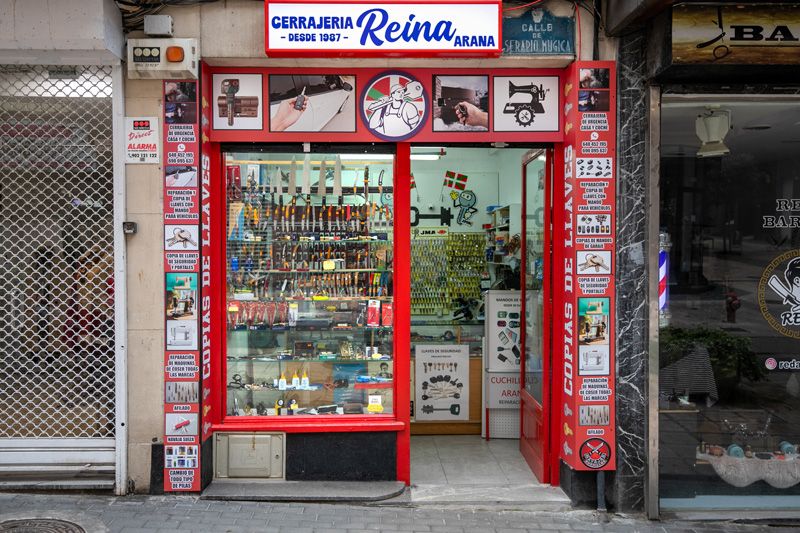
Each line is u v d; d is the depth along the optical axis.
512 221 5.95
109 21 3.63
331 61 3.90
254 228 4.34
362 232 4.36
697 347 3.97
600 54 3.86
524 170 5.02
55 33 3.55
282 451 4.16
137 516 3.68
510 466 4.70
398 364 4.24
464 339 5.57
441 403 5.50
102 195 4.12
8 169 4.21
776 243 3.97
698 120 3.91
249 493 3.98
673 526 3.81
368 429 4.17
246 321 4.36
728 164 3.93
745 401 4.00
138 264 3.96
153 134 3.92
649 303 3.86
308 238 4.37
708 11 3.40
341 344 4.39
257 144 4.14
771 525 3.88
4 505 3.80
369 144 4.16
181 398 3.93
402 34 3.66
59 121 4.13
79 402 4.16
